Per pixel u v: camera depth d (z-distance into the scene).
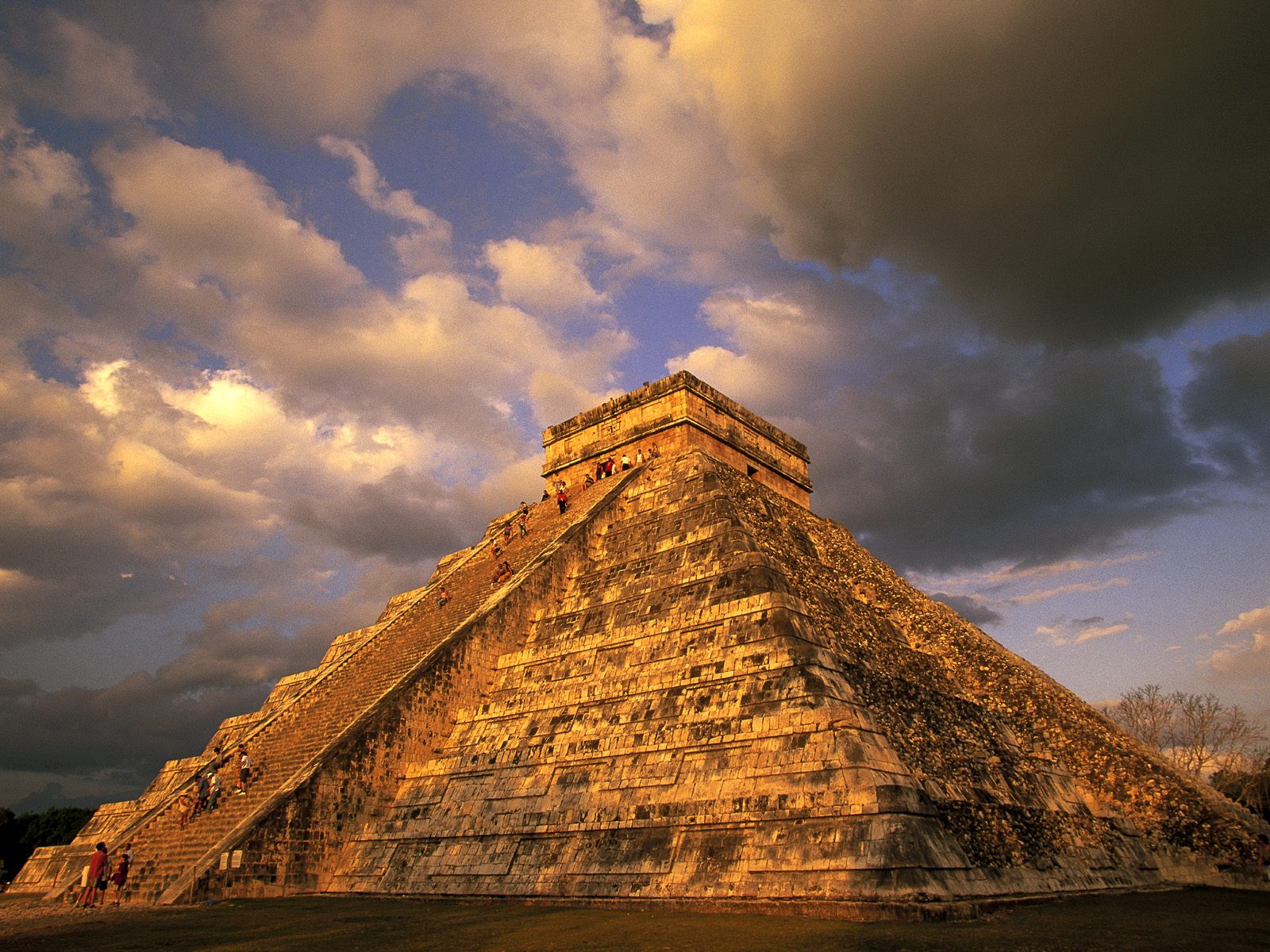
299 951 12.17
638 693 20.44
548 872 18.12
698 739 18.38
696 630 20.70
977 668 26.78
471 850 19.66
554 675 22.86
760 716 17.81
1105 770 24.42
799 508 34.03
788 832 15.82
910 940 11.92
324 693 27.92
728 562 21.94
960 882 15.18
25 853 64.69
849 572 29.47
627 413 34.31
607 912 15.56
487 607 25.23
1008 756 22.56
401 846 20.66
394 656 27.31
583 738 20.44
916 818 15.37
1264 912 15.63
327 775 21.00
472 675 24.25
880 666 21.97
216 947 12.55
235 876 18.92
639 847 17.42
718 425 33.78
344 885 20.38
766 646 18.97
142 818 25.05
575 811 19.02
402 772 22.36
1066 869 19.25
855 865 14.70
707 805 17.19
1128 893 19.45
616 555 26.28
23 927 15.00
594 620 23.73
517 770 20.86
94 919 15.83
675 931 13.12
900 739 19.00
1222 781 43.38
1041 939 12.14
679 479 27.64
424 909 16.78
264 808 20.05
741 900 15.14
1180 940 12.10
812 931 12.76
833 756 16.23
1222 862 22.05
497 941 12.80
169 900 18.12
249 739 26.33
